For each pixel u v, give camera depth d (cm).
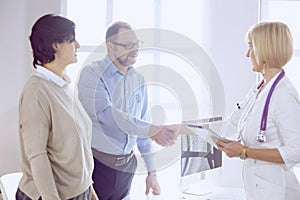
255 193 173
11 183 251
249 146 174
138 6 328
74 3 331
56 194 136
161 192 175
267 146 168
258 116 170
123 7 330
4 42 325
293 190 172
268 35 168
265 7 309
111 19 330
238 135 188
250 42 179
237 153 169
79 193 150
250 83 296
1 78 326
